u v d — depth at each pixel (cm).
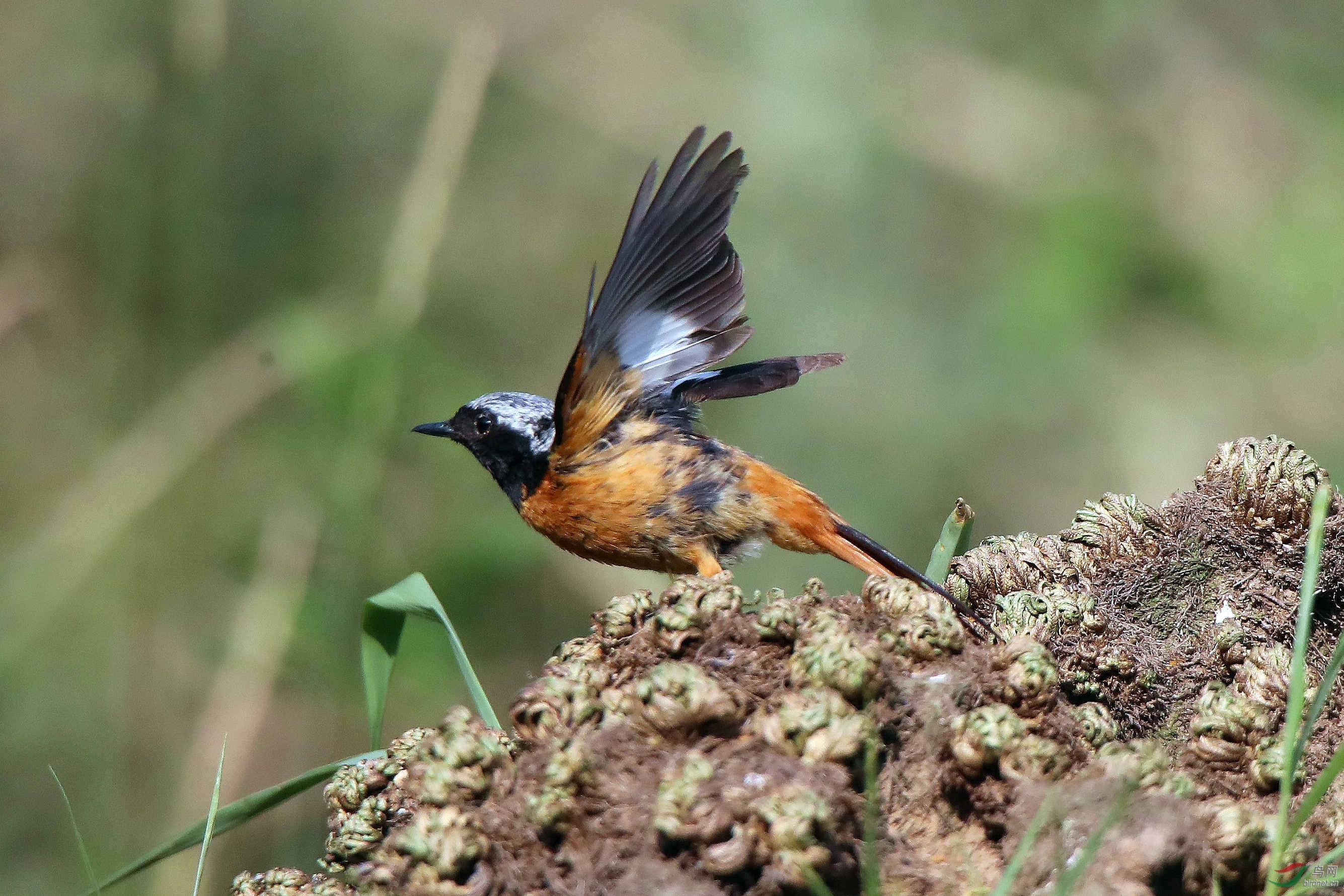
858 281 1528
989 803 421
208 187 1305
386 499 1242
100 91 1295
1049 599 546
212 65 1305
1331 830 433
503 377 1487
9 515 1195
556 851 414
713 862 382
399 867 413
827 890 374
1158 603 571
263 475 1209
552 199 1573
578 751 414
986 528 1414
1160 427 1454
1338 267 1542
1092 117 1681
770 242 1538
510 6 1603
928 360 1491
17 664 1116
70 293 1279
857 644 433
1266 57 1744
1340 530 563
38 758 1097
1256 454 582
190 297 1284
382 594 596
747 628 472
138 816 1101
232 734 1070
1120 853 388
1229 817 394
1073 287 1517
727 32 1647
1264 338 1540
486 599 1219
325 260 1408
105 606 1154
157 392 1257
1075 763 437
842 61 1617
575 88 1616
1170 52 1731
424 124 1493
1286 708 488
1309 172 1631
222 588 1188
